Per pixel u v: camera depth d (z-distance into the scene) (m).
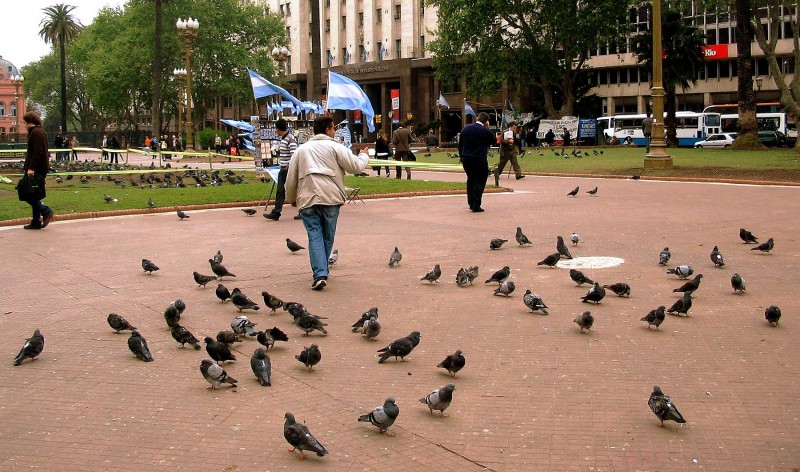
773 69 41.69
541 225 15.70
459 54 65.69
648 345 7.67
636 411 6.01
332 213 10.50
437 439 5.54
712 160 35.38
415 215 17.55
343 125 27.06
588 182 27.28
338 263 11.95
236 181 26.62
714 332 8.08
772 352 7.39
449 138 82.38
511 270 11.27
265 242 14.06
